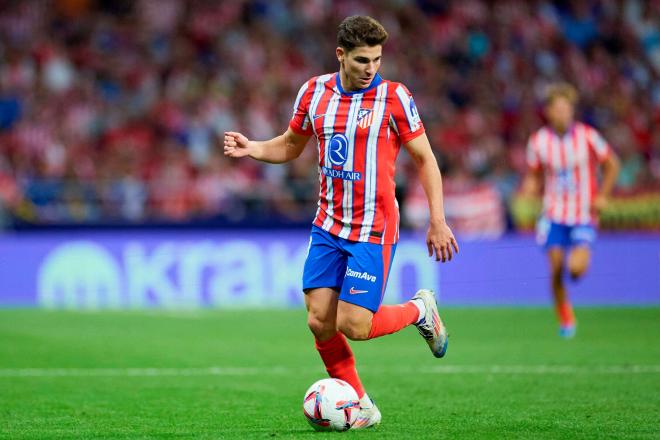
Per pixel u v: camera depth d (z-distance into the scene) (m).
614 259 58.72
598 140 39.66
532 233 59.59
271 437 18.64
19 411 22.47
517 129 76.19
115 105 71.25
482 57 82.56
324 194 19.78
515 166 72.44
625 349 35.44
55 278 54.50
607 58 85.88
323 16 82.19
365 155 19.27
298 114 20.16
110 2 78.88
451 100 78.44
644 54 87.38
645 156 77.56
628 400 23.81
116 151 65.69
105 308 53.59
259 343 37.84
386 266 19.53
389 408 22.77
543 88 81.50
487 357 33.34
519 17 85.81
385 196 19.34
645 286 58.81
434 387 26.44
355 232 19.34
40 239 54.81
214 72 75.69
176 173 63.81
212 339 39.09
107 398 24.50
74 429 20.02
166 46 76.94
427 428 19.73
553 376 28.48
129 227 55.47
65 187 59.41
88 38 76.38
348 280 19.25
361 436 18.69
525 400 23.92
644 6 89.38
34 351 34.59
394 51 81.12
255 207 60.62
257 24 80.31
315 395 19.31
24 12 75.69
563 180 39.94
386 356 33.97
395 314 20.05
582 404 23.19
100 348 35.72
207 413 22.14
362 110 19.27
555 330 42.53
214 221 56.31
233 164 65.62
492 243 57.75
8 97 70.44
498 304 56.91
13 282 54.31
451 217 60.19
